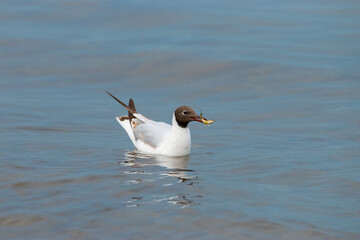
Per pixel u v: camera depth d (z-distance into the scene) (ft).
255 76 72.13
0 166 41.93
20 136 50.80
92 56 80.69
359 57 77.92
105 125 55.98
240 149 47.57
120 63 77.92
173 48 82.48
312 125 54.29
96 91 68.85
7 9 104.06
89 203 34.99
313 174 40.55
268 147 47.98
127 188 37.63
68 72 75.46
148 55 80.18
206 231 31.17
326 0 110.52
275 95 65.36
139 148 47.73
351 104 60.44
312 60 77.00
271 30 91.56
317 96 64.03
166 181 39.09
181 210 33.88
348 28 91.71
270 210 33.91
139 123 48.70
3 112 59.06
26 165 42.37
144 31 91.71
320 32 90.07
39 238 30.48
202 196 36.22
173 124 45.78
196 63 76.79
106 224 32.04
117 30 92.53
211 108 61.87
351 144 47.96
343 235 30.63
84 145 48.65
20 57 80.53
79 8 104.63
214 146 48.78
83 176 40.01
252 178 39.93
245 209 34.06
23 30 92.27
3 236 30.73
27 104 62.59
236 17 98.89
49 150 46.73
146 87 70.28
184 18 97.96
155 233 30.94
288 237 30.48
